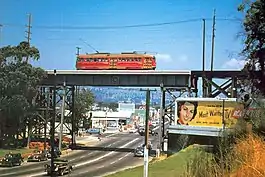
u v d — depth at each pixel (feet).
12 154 177.37
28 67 221.25
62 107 229.45
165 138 211.00
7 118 222.07
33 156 189.78
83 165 181.98
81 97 328.08
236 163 52.80
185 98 166.71
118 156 217.15
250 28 80.94
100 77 221.87
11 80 217.56
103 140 310.04
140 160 198.80
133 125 474.90
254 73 81.97
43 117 242.78
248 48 82.17
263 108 73.26
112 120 499.51
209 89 201.36
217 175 52.85
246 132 65.16
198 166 57.52
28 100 224.53
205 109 161.89
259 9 78.89
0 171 157.69
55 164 148.56
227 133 68.74
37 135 249.14
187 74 204.85
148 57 224.53
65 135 315.78
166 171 93.91
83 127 347.36
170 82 209.67
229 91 197.77
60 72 224.33
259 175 46.98
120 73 215.51
